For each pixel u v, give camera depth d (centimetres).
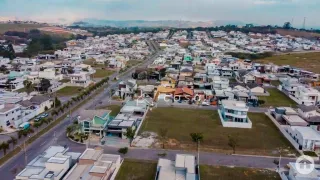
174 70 17662
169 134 8119
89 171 5219
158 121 9219
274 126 9006
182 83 13925
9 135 7756
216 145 7462
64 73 17375
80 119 7962
